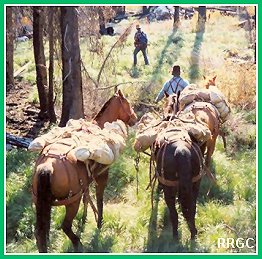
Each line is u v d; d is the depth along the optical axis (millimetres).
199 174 9398
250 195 11602
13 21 19875
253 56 22422
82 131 9539
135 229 10195
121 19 32750
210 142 11969
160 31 28422
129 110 11125
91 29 15570
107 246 9617
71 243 9547
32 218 10383
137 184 11117
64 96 14578
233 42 25188
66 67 14469
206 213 10594
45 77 17641
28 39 26906
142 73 20766
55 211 10609
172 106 10859
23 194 11273
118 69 20797
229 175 12344
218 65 20828
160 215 10633
